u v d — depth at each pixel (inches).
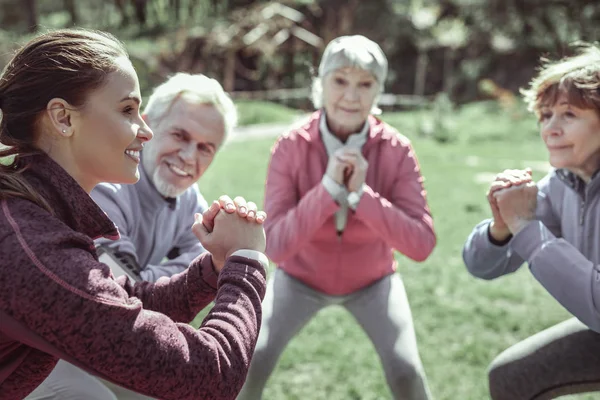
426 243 109.5
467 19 1241.4
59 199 52.0
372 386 147.9
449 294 211.5
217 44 1049.5
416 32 1196.5
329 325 182.7
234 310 53.2
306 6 1179.3
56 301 46.0
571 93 81.2
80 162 54.2
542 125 86.8
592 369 85.3
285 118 837.2
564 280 79.0
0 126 53.5
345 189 104.7
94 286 47.1
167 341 48.3
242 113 812.0
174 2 1300.4
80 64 51.6
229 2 1263.5
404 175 113.4
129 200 92.4
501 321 188.2
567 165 84.0
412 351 104.5
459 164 507.5
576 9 1140.5
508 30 1162.0
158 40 1114.1
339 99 109.2
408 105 1061.8
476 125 798.5
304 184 114.4
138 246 95.2
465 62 1164.5
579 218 87.4
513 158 567.2
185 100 90.6
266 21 1099.3
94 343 46.5
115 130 53.1
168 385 48.0
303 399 141.7
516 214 84.6
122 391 89.6
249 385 104.5
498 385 92.6
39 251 46.9
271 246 108.5
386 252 113.9
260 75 1092.5
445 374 154.6
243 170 441.7
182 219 99.6
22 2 1135.0
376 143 113.8
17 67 52.8
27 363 52.1
